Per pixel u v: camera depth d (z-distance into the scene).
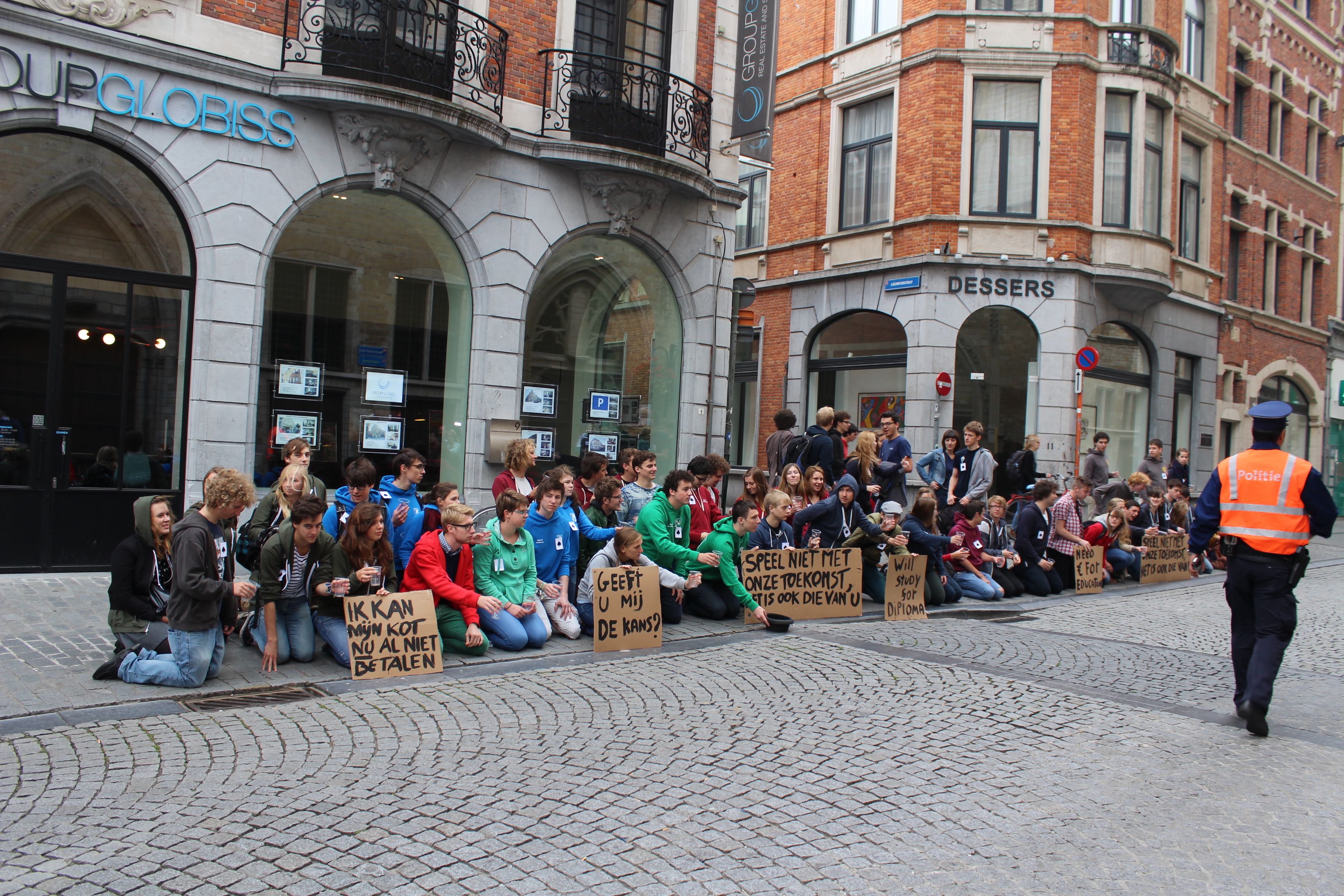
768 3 13.03
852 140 19.02
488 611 6.92
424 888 3.21
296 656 6.31
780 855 3.56
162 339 9.40
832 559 8.84
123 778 4.18
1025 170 17.23
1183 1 19.16
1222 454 22.28
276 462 10.02
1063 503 11.44
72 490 8.97
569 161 11.61
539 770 4.42
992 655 7.29
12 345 8.71
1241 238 22.42
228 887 3.19
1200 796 4.36
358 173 10.23
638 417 13.00
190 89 9.23
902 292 17.53
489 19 11.15
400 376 10.84
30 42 8.41
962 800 4.19
